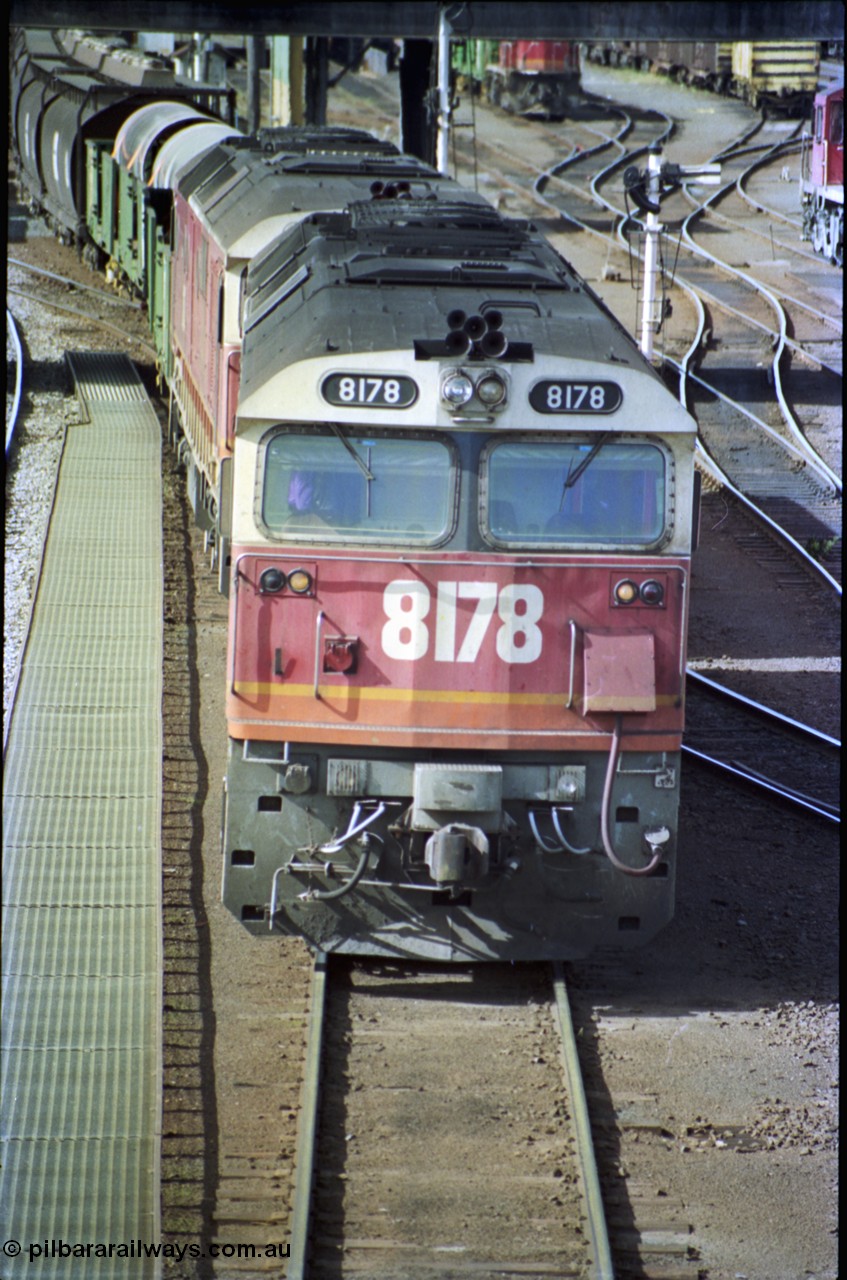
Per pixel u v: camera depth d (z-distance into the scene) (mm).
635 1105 26359
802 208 117375
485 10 83625
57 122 105938
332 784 29219
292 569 28719
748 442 73000
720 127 163500
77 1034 27594
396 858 29969
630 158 143750
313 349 28891
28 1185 23453
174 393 61531
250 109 110625
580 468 29062
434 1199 23594
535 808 29672
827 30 84438
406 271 32031
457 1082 26859
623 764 29484
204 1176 24047
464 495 28859
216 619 50031
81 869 33781
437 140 73688
